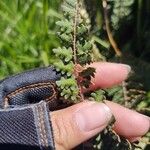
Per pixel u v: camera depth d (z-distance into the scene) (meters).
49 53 0.19
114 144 0.12
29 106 0.10
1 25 0.20
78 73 0.10
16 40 0.19
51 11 0.19
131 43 0.18
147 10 0.18
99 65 0.12
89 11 0.17
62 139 0.10
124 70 0.12
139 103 0.15
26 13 0.20
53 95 0.12
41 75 0.11
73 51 0.10
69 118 0.10
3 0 0.20
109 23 0.18
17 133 0.10
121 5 0.18
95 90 0.12
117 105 0.12
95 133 0.10
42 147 0.10
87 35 0.10
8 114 0.10
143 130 0.12
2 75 0.18
